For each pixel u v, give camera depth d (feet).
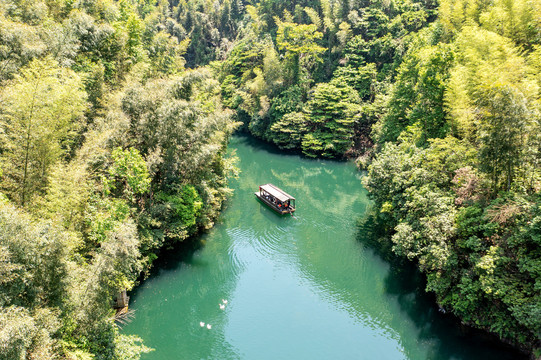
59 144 82.84
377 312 95.45
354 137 230.89
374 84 235.20
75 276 59.31
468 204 84.84
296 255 123.65
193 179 122.31
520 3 127.54
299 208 161.58
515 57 107.45
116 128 96.99
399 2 268.62
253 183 196.13
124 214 89.10
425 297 96.58
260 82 265.13
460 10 178.91
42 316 48.98
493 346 77.15
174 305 98.58
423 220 89.61
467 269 79.87
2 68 84.74
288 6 331.98
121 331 84.07
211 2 432.66
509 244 70.33
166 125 103.86
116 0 253.44
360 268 115.14
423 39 178.81
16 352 40.60
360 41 254.27
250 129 279.90
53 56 99.86
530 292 66.85
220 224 142.00
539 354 68.39
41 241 50.14
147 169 99.35
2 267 43.78
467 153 93.76
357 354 81.30
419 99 148.25
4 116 71.92
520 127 73.05
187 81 117.70
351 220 148.05
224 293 104.68
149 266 100.32
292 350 82.79
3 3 101.65
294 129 232.94
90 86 114.32
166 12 440.86
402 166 116.37
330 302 100.07
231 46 388.98
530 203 69.77
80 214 78.69
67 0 133.69
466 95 110.73
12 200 68.85
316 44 268.00
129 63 144.05
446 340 81.71
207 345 84.64
